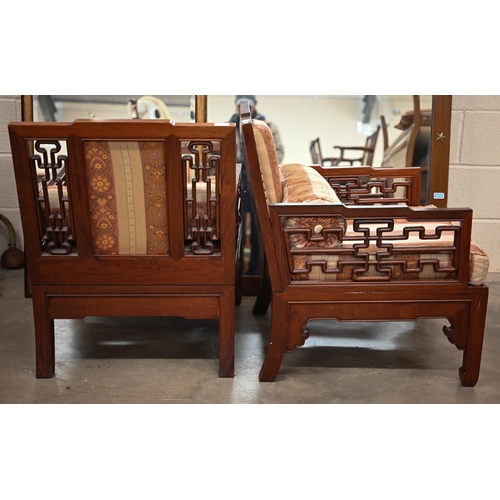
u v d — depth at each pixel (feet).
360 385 7.48
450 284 7.29
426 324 9.64
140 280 7.36
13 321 9.35
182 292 7.41
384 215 7.09
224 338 7.54
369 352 8.52
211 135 6.81
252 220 11.00
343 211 7.05
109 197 7.07
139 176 6.98
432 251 7.25
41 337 7.47
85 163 6.90
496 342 8.80
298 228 7.09
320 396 7.18
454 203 12.15
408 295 7.32
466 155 11.88
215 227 7.64
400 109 10.89
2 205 12.09
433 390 7.39
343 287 7.26
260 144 6.95
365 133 10.91
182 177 7.04
